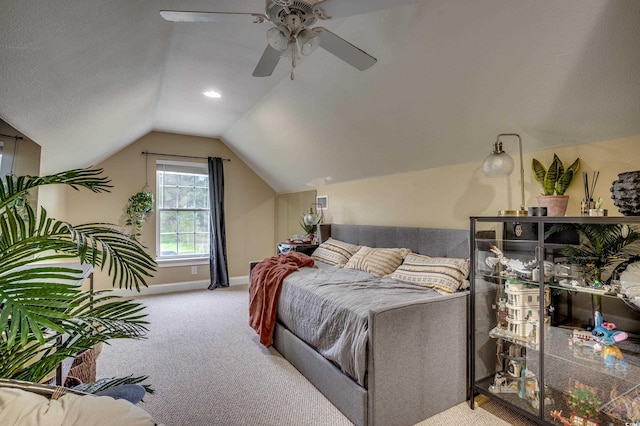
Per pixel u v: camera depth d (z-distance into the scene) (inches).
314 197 181.0
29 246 37.0
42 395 33.0
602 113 66.3
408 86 86.9
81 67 68.5
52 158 111.0
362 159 131.5
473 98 79.8
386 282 98.9
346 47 63.5
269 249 220.1
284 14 54.6
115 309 48.4
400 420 68.6
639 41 52.9
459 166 103.2
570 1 53.1
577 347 67.4
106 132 126.1
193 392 83.6
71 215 164.1
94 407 31.9
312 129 132.6
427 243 110.8
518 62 66.5
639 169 65.6
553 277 67.1
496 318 81.4
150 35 75.9
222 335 122.5
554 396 71.2
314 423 71.4
